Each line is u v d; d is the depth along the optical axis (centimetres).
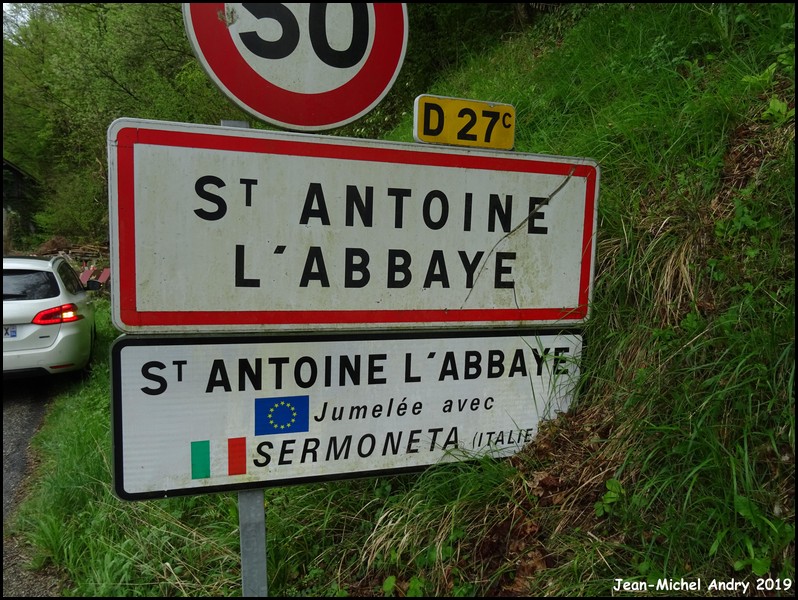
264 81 164
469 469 204
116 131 153
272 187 167
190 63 1130
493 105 197
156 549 237
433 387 193
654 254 235
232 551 224
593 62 396
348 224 176
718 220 225
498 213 194
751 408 177
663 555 173
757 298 199
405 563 196
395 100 777
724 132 256
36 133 2392
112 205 155
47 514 276
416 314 187
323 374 178
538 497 199
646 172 271
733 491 167
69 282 594
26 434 435
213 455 169
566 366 212
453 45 739
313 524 223
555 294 206
